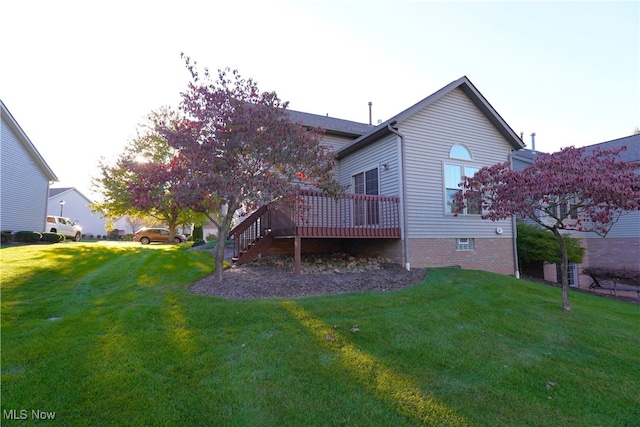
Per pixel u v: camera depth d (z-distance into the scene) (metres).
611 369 4.09
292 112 14.70
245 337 4.30
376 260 9.95
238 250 9.98
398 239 9.54
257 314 5.08
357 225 10.10
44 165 19.98
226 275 7.64
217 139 6.33
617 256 14.82
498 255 11.17
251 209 6.80
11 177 17.44
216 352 3.89
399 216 9.50
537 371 3.88
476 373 3.72
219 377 3.38
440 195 10.14
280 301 5.73
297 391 3.19
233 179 6.09
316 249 11.96
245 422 2.74
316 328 4.64
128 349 3.86
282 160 6.53
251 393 3.13
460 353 4.20
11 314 4.82
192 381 3.29
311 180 7.14
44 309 5.12
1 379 3.14
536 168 6.50
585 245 15.70
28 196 18.94
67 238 22.59
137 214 23.05
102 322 4.64
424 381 3.48
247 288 6.50
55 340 4.00
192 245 19.55
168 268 8.89
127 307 5.30
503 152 11.59
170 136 6.39
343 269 8.66
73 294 6.05
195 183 5.77
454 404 3.11
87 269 8.46
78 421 2.67
